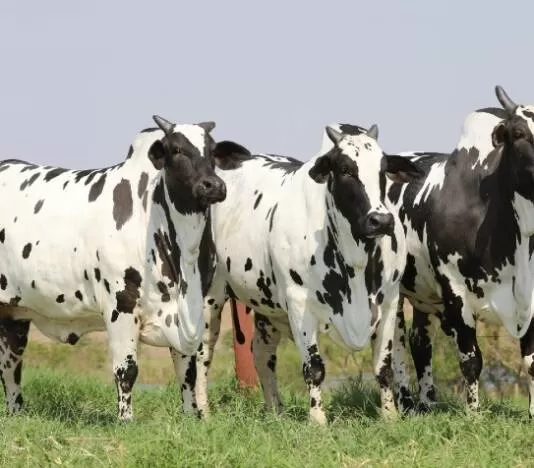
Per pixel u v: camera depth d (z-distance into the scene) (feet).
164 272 43.19
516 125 41.24
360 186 41.39
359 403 50.67
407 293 49.34
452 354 75.82
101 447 37.32
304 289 44.55
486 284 44.04
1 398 55.77
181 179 42.16
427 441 37.58
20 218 47.03
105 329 47.39
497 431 38.24
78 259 44.60
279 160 51.80
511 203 42.39
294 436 38.06
